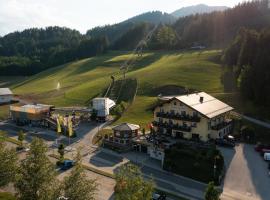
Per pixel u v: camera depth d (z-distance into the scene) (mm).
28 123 115750
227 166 73875
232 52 148125
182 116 87688
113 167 75500
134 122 108250
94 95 148500
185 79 147000
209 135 86750
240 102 112500
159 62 198375
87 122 113250
